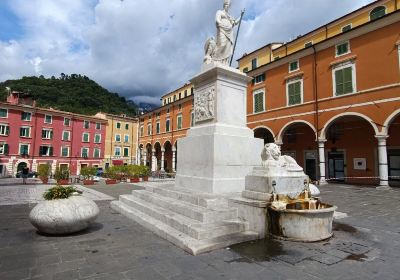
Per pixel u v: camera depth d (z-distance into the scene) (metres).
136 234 5.25
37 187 17.36
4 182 23.23
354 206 9.38
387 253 4.16
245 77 7.63
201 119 7.66
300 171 5.70
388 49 16.86
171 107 40.03
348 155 22.19
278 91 24.09
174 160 38.31
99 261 3.86
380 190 15.63
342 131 22.62
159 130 42.88
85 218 5.20
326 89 20.28
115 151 51.09
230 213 5.33
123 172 22.62
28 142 40.34
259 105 25.83
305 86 21.88
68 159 44.66
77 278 3.31
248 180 5.59
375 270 3.54
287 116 23.03
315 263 3.76
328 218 4.80
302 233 4.62
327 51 20.53
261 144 7.48
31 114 40.94
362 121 21.44
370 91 17.53
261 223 4.92
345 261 3.83
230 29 8.11
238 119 7.51
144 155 46.97
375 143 20.58
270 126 24.48
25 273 3.45
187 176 7.30
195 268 3.61
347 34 18.98
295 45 26.70
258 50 29.91
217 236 4.66
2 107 38.44
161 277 3.34
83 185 18.62
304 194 5.50
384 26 17.16
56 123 43.62
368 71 17.81
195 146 7.18
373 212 8.02
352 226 5.94
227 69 7.27
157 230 5.23
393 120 17.80
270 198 5.01
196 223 4.94
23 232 5.43
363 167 21.17
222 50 7.96
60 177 19.75
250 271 3.51
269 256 4.02
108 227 5.80
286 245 4.48
